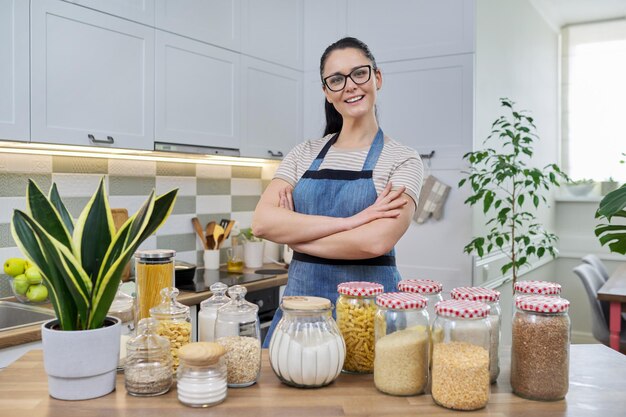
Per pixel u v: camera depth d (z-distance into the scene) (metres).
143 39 2.47
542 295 1.17
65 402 1.06
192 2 2.71
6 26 1.99
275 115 3.25
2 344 1.83
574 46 5.15
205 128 2.80
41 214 1.09
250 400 1.07
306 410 1.02
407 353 1.08
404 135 3.20
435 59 3.09
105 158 2.72
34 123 2.08
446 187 3.05
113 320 1.15
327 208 1.71
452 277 3.05
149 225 1.11
